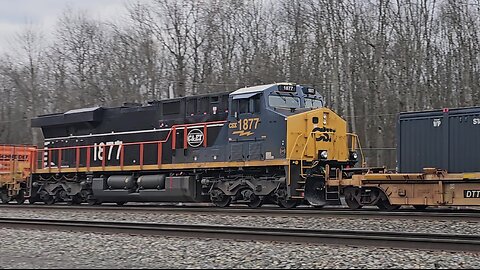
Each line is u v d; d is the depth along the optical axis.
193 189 38.28
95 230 25.47
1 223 28.14
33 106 103.12
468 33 67.81
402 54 67.12
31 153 47.44
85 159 44.19
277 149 33.91
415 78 67.50
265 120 34.59
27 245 22.02
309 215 29.72
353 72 71.25
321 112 35.00
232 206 38.06
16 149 49.81
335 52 71.06
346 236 20.25
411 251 18.42
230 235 22.25
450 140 31.69
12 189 48.34
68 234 24.70
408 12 69.88
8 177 48.50
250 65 77.44
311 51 75.25
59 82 98.62
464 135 31.17
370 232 21.20
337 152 35.53
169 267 17.05
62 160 45.62
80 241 22.61
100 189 42.62
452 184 29.84
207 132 37.59
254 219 28.98
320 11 74.75
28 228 27.23
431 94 68.06
